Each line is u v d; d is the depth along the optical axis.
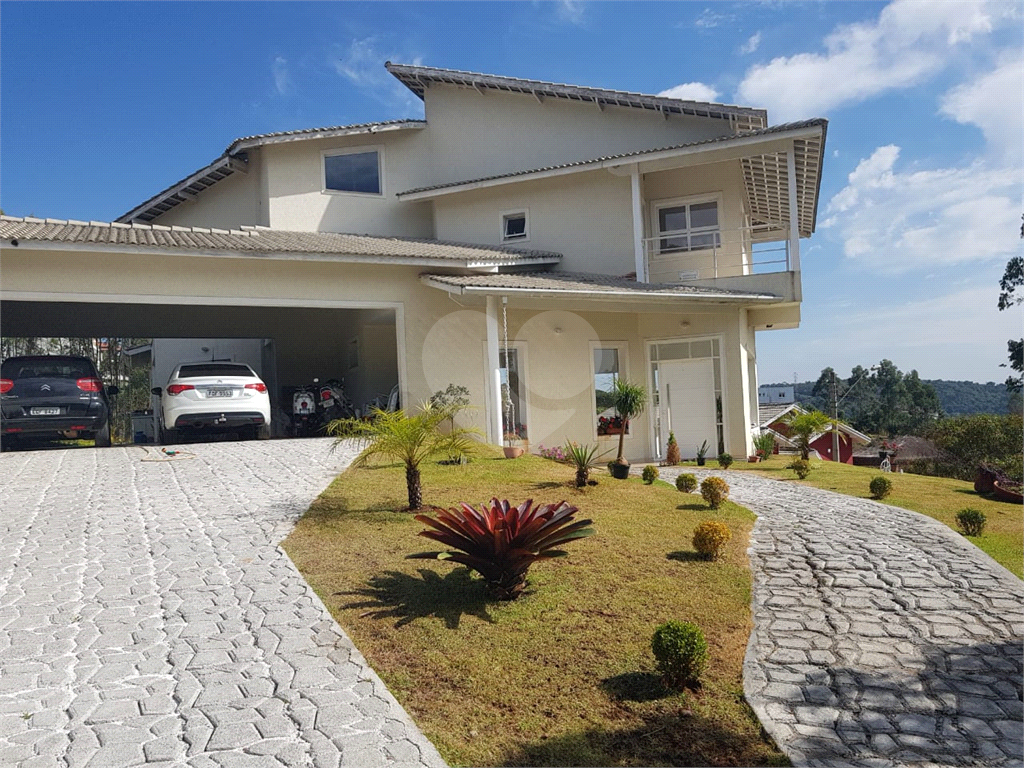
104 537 7.39
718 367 16.52
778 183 18.83
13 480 10.50
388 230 20.20
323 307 15.10
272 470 11.22
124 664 4.52
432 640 4.91
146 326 19.81
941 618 5.41
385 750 3.59
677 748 3.73
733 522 8.32
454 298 14.66
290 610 5.40
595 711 4.07
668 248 17.95
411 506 8.42
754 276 15.77
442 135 20.53
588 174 18.20
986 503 10.34
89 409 14.02
